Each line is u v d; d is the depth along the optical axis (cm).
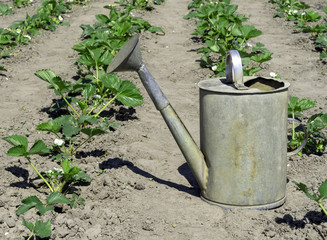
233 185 233
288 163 262
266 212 233
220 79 242
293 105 272
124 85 291
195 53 431
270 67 385
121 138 282
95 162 264
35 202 234
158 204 238
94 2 684
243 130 229
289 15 569
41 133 286
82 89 306
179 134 235
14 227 228
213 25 477
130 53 230
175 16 603
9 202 239
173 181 253
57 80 286
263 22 570
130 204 239
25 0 659
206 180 237
